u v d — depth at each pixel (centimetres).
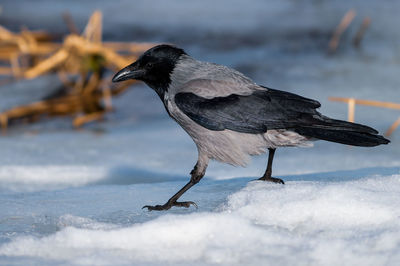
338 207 667
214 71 838
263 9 3103
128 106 1888
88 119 1739
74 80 2023
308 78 2038
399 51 2352
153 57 847
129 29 2773
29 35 2203
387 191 721
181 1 3297
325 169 1199
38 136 1582
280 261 573
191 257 591
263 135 800
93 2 3306
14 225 711
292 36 2616
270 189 754
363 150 1355
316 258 577
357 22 2767
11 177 1196
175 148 1437
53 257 596
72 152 1409
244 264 570
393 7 3019
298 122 781
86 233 636
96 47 1969
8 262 582
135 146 1461
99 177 1198
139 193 858
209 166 1234
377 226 634
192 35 2673
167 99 847
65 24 2903
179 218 648
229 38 2609
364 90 1862
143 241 628
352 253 579
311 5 3141
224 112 791
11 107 1812
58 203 807
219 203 775
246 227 639
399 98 1767
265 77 2084
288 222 662
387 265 556
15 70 2116
